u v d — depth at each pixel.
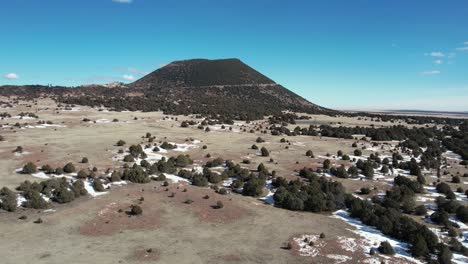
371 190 77.56
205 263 41.75
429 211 67.50
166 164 81.12
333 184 74.75
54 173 73.62
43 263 39.62
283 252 45.47
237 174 81.88
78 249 43.56
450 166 103.56
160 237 48.28
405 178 81.88
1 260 39.72
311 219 59.06
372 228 57.00
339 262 43.34
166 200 61.69
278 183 76.62
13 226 48.94
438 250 48.81
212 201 62.97
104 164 82.56
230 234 50.50
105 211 55.06
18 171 74.38
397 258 46.00
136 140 113.00
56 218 52.16
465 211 63.56
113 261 41.03
